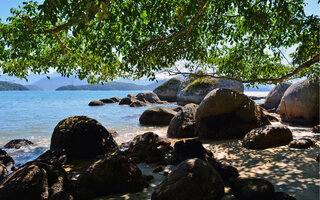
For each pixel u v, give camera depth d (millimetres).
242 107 9383
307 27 6047
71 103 37531
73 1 3793
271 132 6969
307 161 5172
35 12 5160
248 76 9211
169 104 33250
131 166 4414
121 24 5438
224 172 4422
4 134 11625
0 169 5445
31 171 3689
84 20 3488
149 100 35062
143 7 5090
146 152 6648
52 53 7809
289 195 3283
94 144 7551
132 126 13961
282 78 8094
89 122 7777
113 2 4863
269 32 7172
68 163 6914
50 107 28875
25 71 7918
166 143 8555
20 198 3420
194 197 3289
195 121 10258
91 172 4133
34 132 12172
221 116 9672
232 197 3545
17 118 17875
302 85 12031
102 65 8570
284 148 6523
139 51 6332
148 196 3998
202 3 5023
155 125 14281
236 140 8609
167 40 6613
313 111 11211
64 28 4965
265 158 5730
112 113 21578
